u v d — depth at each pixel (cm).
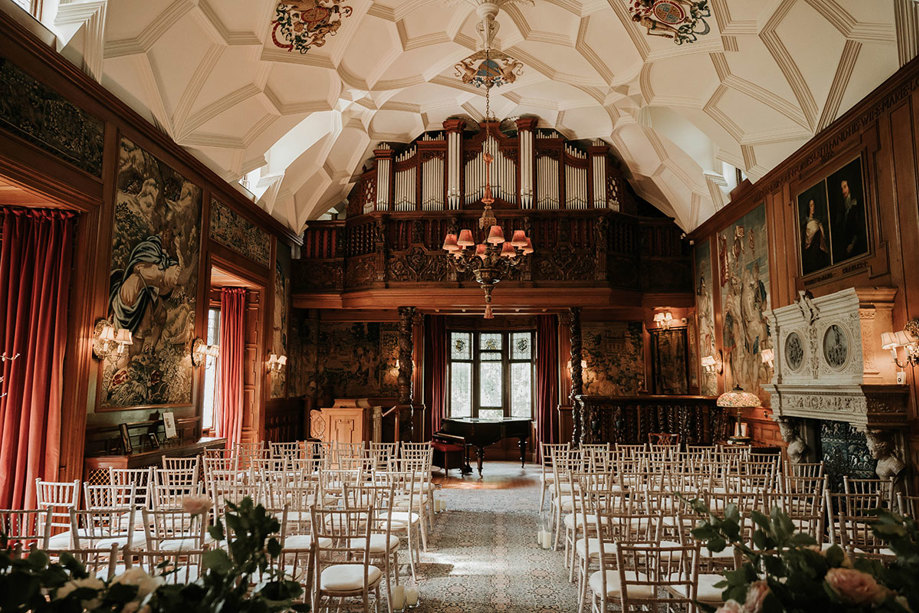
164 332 869
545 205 1345
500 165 1361
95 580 164
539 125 1378
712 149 1171
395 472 731
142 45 736
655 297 1394
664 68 946
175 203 894
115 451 747
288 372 1423
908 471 684
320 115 1150
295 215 1384
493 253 897
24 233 691
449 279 1339
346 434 1220
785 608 163
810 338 834
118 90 761
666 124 1155
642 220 1414
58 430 665
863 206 776
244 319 1237
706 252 1327
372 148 1399
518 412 1747
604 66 988
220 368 1195
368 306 1387
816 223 886
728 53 862
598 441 1274
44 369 669
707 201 1290
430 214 1348
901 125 707
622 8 855
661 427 1252
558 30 954
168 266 873
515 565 621
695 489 605
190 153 922
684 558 380
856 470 819
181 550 250
